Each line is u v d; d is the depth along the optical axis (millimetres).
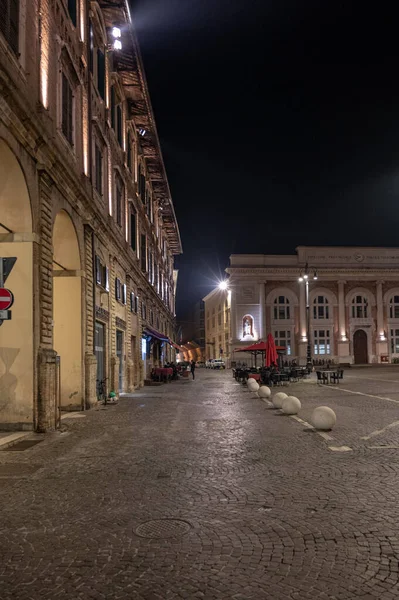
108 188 21203
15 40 10547
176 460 8375
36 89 11930
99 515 5633
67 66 14945
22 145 10875
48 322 12344
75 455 8977
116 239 21672
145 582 3977
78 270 16094
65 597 3764
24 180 11062
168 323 57312
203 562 4328
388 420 12617
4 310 9305
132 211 28703
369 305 66125
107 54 21656
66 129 14758
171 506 5902
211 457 8555
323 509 5652
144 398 20719
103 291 19062
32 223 11562
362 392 21844
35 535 5059
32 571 4230
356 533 4910
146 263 34406
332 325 64938
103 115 20547
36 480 7254
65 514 5699
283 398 15805
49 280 12469
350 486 6555
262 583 3924
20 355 11531
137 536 4961
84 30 17500
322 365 62344
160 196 43219
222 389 26016
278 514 5531
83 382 16047
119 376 23812
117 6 20094
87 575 4125
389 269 65875
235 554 4480
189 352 118250
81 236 16031
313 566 4207
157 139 33031
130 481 7070
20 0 10906
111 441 10328
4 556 4555
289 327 64562
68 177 14047
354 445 9320
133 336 28391
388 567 4160
